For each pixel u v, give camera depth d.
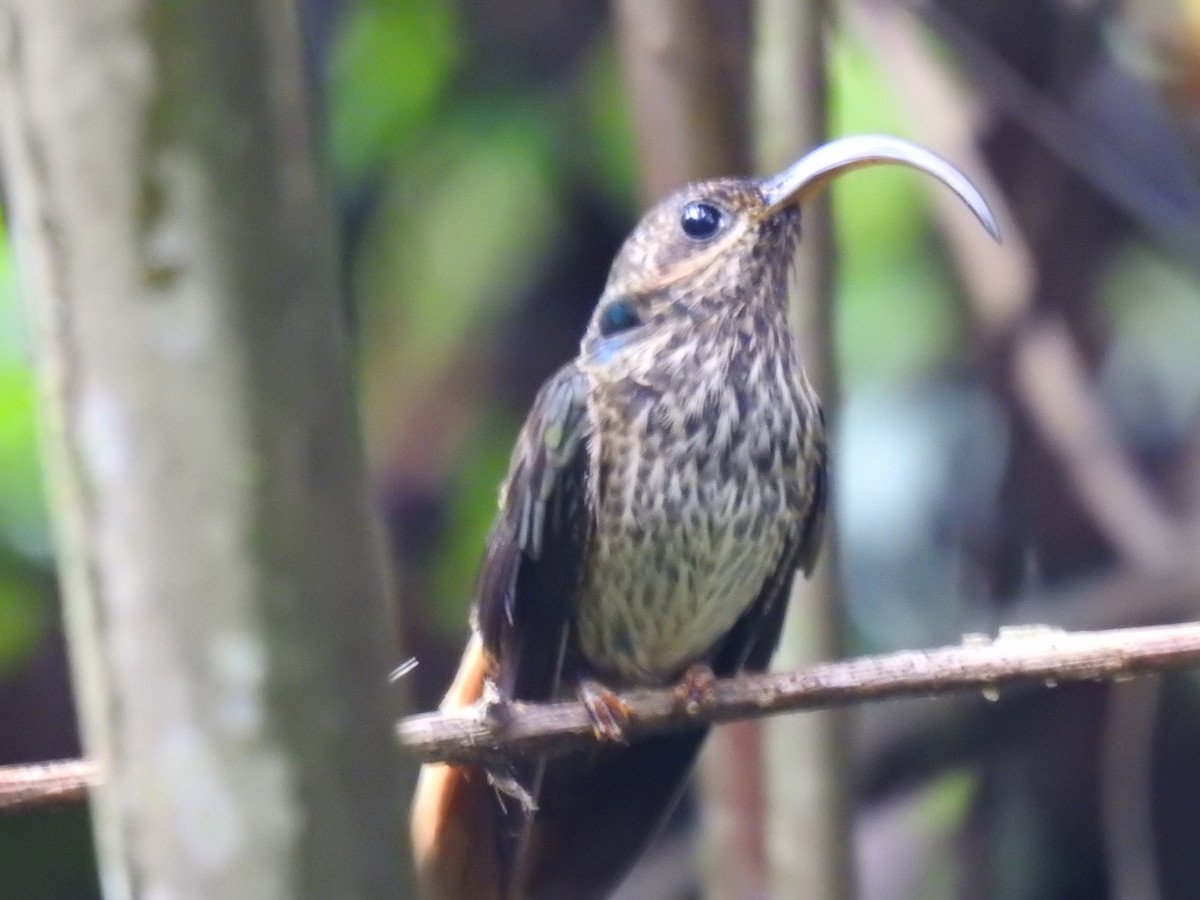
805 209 7.14
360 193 9.58
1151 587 8.85
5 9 2.40
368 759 2.54
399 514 9.81
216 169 2.40
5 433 7.05
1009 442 9.34
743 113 7.37
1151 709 8.61
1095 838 9.23
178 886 2.51
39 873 8.74
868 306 9.37
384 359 9.83
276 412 2.47
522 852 6.34
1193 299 9.92
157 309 2.43
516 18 9.59
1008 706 9.04
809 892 6.34
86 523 2.50
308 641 2.50
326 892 2.51
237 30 2.38
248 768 2.50
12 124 2.44
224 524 2.47
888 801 9.22
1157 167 9.35
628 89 8.08
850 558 9.36
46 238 2.44
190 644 2.49
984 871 9.12
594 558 7.02
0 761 9.20
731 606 7.26
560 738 6.10
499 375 9.97
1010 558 9.31
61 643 9.05
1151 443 9.98
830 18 7.55
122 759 2.53
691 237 7.11
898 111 9.21
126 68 2.37
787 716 6.39
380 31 9.50
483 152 9.57
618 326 7.18
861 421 9.45
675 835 9.95
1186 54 9.20
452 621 9.59
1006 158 9.39
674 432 6.92
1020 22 9.16
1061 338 9.14
